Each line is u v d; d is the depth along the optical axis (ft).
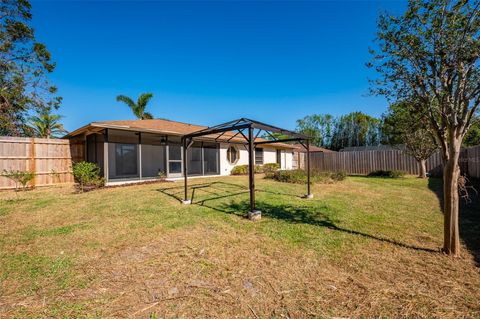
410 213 16.52
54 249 10.71
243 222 14.70
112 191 26.84
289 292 7.34
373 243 11.08
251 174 15.48
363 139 121.19
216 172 47.78
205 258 9.73
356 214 16.34
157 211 17.48
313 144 137.28
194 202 20.74
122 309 6.54
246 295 7.20
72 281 8.00
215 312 6.43
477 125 10.95
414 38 9.19
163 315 6.30
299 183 33.32
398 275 8.20
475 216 15.35
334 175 37.55
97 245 11.16
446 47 8.55
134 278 8.21
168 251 10.46
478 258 9.34
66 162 34.35
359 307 6.57
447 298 6.87
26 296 7.15
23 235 12.51
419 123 11.64
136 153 44.39
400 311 6.37
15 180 28.45
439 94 9.16
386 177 42.22
